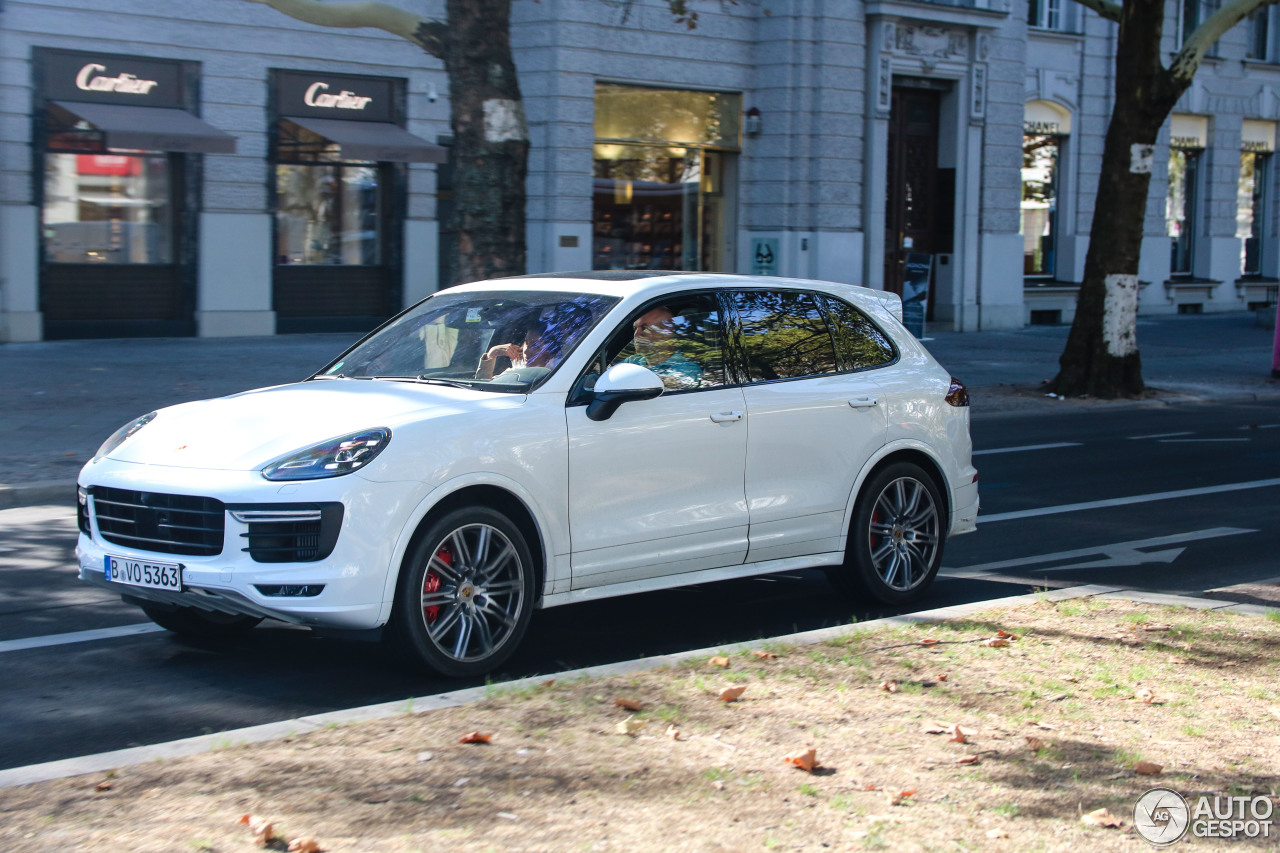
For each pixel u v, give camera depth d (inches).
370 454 209.3
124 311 795.4
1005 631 241.8
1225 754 180.1
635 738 179.8
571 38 898.1
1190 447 556.4
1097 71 1224.2
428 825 148.7
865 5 1005.2
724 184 1024.2
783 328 272.5
